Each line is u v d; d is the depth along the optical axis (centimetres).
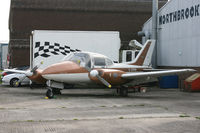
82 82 1322
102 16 2914
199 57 1659
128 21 2959
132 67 1636
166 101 1157
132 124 688
